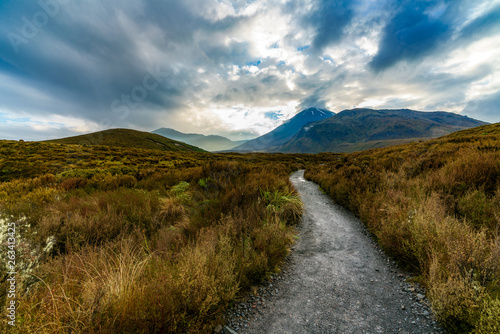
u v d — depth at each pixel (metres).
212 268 2.53
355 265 3.43
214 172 9.16
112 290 1.91
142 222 4.56
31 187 8.78
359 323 2.19
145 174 11.55
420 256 2.85
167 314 1.91
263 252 3.21
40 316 1.58
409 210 3.82
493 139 13.27
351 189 6.93
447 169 6.06
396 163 9.95
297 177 15.50
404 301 2.43
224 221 4.29
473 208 3.71
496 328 1.54
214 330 2.11
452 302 1.92
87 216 4.32
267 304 2.56
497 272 1.98
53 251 3.05
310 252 4.05
